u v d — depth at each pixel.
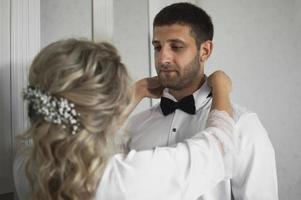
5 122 1.00
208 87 1.15
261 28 1.63
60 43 0.73
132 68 1.36
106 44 0.77
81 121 0.69
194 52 1.05
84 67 0.69
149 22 1.43
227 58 1.69
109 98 0.70
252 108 1.65
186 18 1.03
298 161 1.59
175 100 1.18
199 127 1.07
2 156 1.00
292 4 1.58
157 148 0.80
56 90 0.67
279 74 1.60
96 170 0.70
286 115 1.60
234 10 1.67
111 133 0.75
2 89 0.99
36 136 0.69
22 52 1.02
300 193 1.59
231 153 0.85
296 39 1.57
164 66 1.05
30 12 1.03
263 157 0.97
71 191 0.67
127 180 0.73
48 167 0.68
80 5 1.18
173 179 0.76
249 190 0.95
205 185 0.79
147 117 1.25
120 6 1.32
